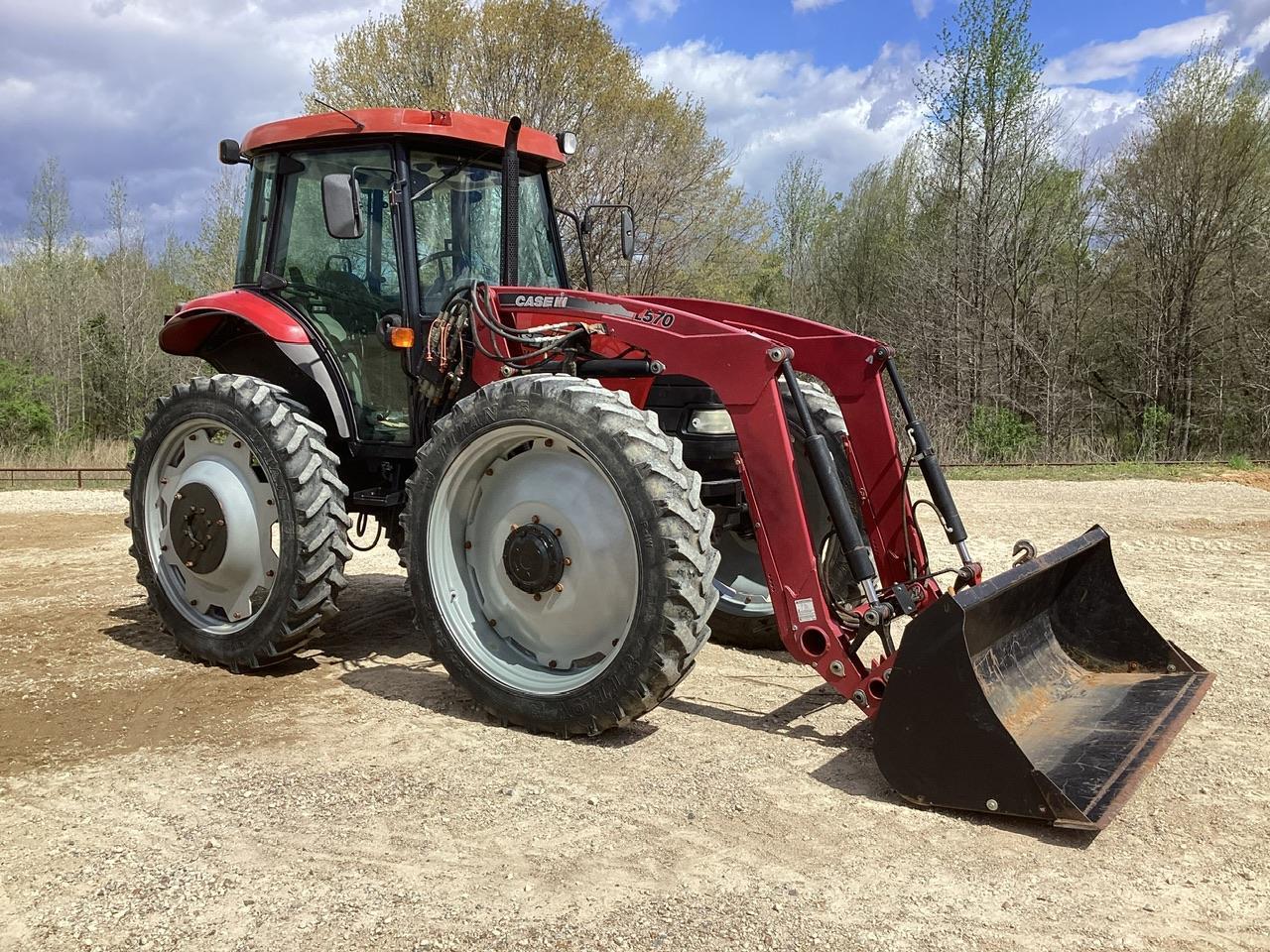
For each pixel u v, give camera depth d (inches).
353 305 191.3
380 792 125.3
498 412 149.9
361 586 264.2
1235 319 861.2
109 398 1203.9
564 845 110.9
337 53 809.5
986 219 944.9
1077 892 101.2
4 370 1063.6
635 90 815.7
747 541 202.8
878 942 91.5
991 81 914.7
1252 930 94.0
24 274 1327.5
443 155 189.5
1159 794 125.2
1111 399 980.6
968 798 116.9
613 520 144.9
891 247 1285.7
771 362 138.3
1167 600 238.2
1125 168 914.1
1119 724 133.0
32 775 131.5
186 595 192.7
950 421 912.3
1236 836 113.7
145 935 92.6
